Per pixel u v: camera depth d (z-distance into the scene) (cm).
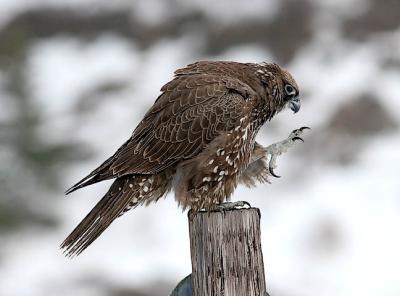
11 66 2000
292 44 2534
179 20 2705
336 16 2630
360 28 2594
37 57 2603
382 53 2477
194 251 624
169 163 789
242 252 616
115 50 2630
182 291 632
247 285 614
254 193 1902
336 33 2572
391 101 2255
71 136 2094
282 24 2594
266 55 2519
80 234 761
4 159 1920
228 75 825
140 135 795
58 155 1978
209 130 790
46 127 2012
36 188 1927
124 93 2398
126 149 786
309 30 2570
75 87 2428
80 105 2333
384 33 2586
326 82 2347
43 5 2808
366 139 2128
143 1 2803
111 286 1655
